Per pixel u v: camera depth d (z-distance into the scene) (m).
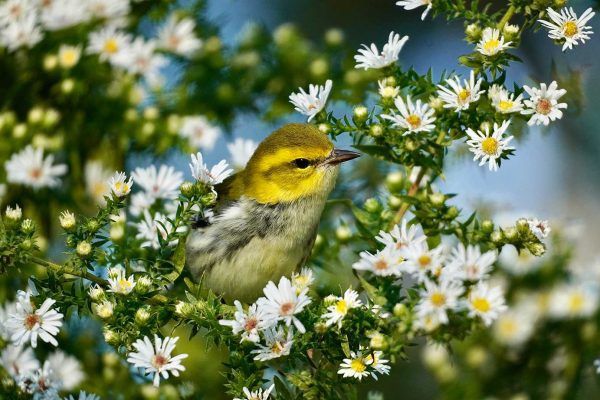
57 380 9.46
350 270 11.05
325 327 7.78
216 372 11.37
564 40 8.16
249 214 10.80
